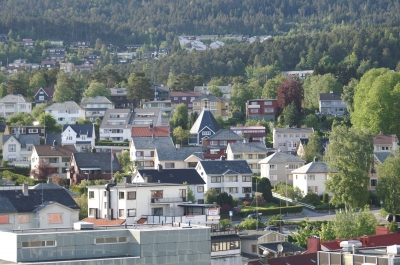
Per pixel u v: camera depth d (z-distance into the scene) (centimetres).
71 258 12325
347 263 13650
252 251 19500
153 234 12719
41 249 12144
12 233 12206
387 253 13538
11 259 12056
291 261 17125
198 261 13000
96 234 12531
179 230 12900
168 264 12781
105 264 12256
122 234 12706
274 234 19850
